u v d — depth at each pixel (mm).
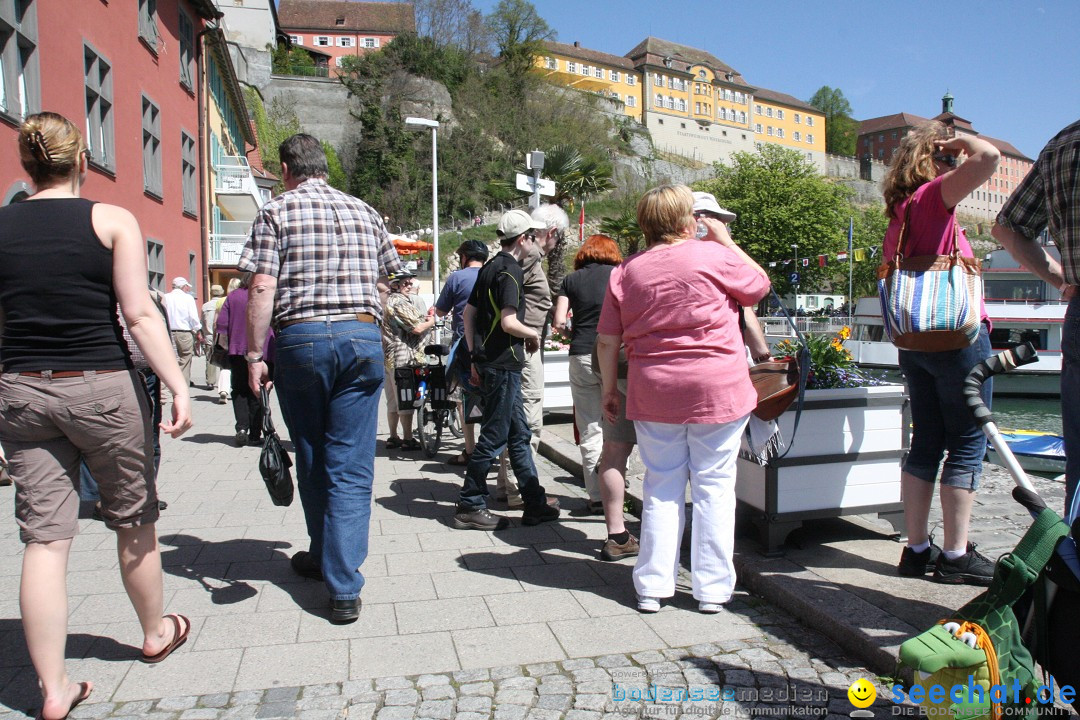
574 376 5160
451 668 3121
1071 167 2641
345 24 91875
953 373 3332
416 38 80375
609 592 3904
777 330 42656
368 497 3684
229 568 4281
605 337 3875
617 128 100250
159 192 19938
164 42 20750
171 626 3252
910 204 3332
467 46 85938
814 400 4000
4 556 4426
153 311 2836
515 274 4836
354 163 72938
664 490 3648
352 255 3623
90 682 2924
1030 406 24656
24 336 2684
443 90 78375
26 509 2750
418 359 7598
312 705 2842
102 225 2738
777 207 70250
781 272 70812
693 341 3484
